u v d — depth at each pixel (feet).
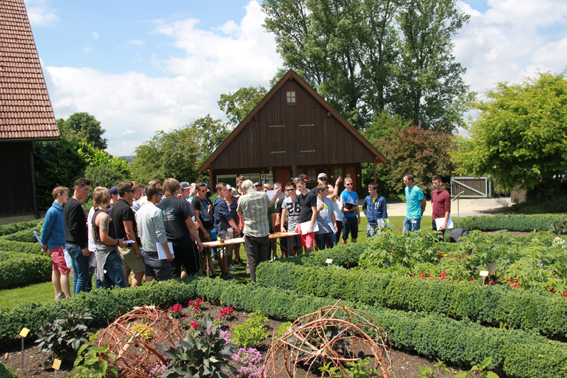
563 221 32.60
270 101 70.44
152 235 17.89
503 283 16.17
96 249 17.84
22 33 61.98
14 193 53.52
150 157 78.38
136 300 16.62
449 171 78.13
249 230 19.58
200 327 10.75
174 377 10.08
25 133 52.42
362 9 110.93
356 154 74.54
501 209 56.75
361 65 119.96
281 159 71.10
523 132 49.39
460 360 11.82
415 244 19.19
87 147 68.08
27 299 21.45
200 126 112.57
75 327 12.54
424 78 111.45
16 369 12.75
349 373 9.86
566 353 10.29
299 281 18.07
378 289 16.21
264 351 13.21
